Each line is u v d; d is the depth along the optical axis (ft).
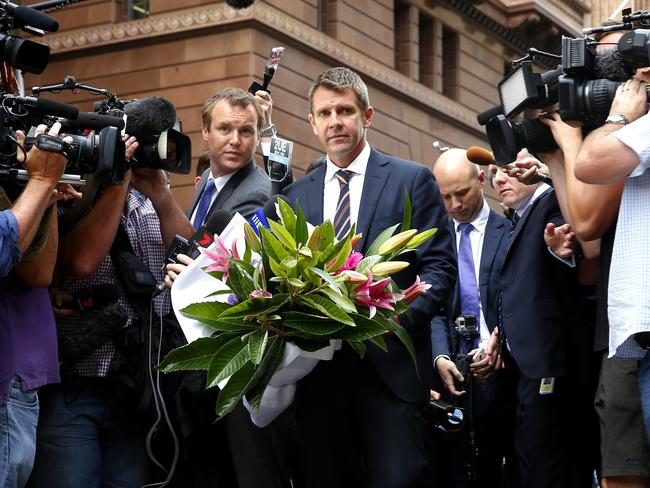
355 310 14.37
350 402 16.35
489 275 21.29
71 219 16.88
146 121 16.85
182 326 15.87
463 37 99.55
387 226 16.63
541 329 18.39
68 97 78.69
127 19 78.54
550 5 103.19
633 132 14.19
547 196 18.98
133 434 17.69
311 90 17.40
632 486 16.15
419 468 15.90
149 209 18.47
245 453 17.54
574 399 18.79
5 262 14.42
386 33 88.48
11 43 14.90
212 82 74.54
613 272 14.46
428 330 16.71
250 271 15.10
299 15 78.18
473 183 21.72
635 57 14.58
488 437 21.06
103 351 17.28
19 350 15.51
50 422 17.06
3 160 14.85
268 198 19.60
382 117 87.97
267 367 15.20
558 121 16.08
